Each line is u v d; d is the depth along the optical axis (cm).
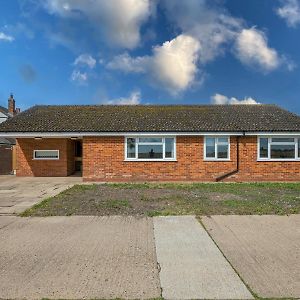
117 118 1988
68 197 1191
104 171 1791
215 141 1803
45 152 2083
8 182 1764
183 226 772
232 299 418
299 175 1803
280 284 459
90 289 446
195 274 495
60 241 660
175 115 2048
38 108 2295
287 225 782
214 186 1522
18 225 791
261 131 1761
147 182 1741
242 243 645
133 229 748
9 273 501
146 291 440
